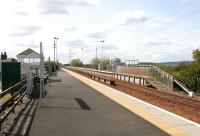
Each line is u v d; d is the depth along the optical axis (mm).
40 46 18531
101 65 89312
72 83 35375
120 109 15250
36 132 10500
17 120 12688
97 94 22672
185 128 10898
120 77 43938
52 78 46188
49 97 20859
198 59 42562
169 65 47562
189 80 38438
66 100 19109
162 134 10031
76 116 13422
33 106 16750
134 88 25703
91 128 11023
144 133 10188
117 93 23312
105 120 12461
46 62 92625
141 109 15164
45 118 13000
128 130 10648
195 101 18656
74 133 10312
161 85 32531
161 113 13992
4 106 11656
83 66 137250
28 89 20938
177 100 18359
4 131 10672
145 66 40438
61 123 11945
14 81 26328
